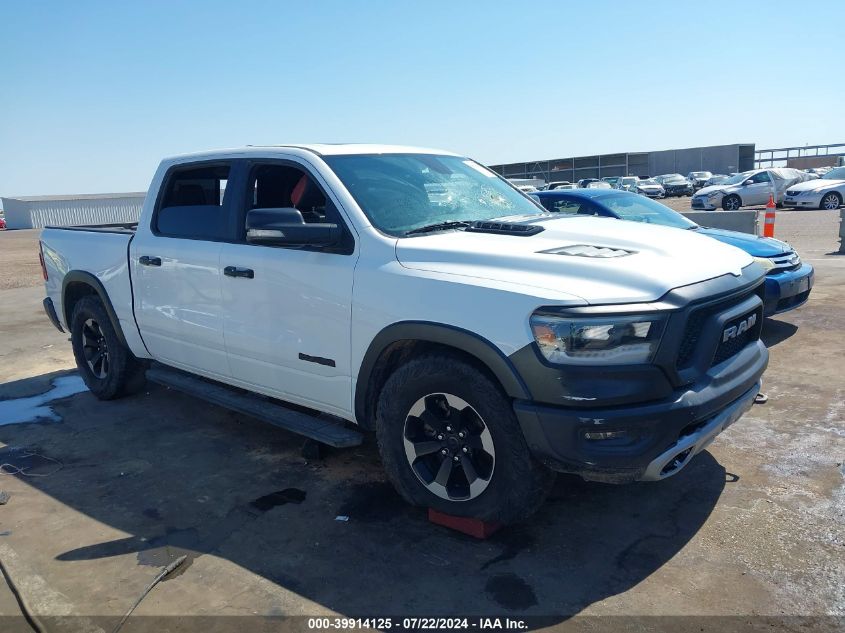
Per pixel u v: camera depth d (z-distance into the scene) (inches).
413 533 139.9
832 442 173.5
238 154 177.9
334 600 118.7
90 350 234.1
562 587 120.0
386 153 176.4
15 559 135.0
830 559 124.6
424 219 156.3
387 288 137.6
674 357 117.3
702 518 140.9
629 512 144.7
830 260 449.1
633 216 305.1
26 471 177.3
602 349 115.0
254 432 200.4
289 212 150.3
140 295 201.2
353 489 160.9
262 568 129.2
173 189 195.8
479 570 126.0
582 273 122.5
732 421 135.0
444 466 136.3
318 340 151.8
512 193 189.6
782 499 146.7
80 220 2343.8
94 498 160.9
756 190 1018.7
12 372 274.4
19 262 786.2
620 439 116.7
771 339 267.3
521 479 125.5
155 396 236.2
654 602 115.0
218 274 173.0
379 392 148.6
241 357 171.9
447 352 133.3
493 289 124.1
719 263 136.9
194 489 163.8
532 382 118.4
